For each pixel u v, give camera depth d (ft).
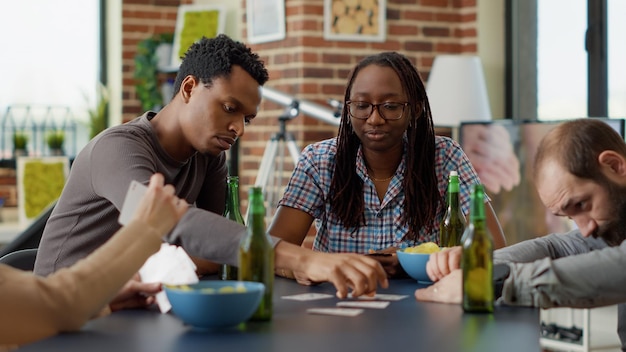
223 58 7.48
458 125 17.24
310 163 8.90
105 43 25.16
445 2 18.95
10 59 24.82
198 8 22.44
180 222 6.31
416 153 8.75
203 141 7.62
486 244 5.82
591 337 14.40
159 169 7.65
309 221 8.92
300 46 17.98
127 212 5.88
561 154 6.23
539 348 4.80
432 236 8.75
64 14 25.05
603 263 5.99
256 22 19.10
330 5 18.02
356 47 18.26
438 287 6.31
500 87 18.97
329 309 5.94
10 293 5.00
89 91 25.21
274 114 18.76
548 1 18.24
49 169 22.84
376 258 7.62
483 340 4.99
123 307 5.99
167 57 22.98
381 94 8.34
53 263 7.56
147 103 22.91
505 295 6.09
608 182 6.15
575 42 17.70
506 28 18.95
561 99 18.02
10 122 24.85
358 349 4.78
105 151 7.22
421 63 18.78
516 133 15.72
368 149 8.58
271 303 5.58
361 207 8.68
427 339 5.02
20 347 4.85
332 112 17.08
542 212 15.33
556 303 6.04
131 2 23.58
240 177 19.76
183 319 5.25
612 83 17.10
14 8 24.77
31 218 22.57
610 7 17.11
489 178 16.17
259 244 5.58
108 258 5.31
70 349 4.79
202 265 7.64
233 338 5.04
